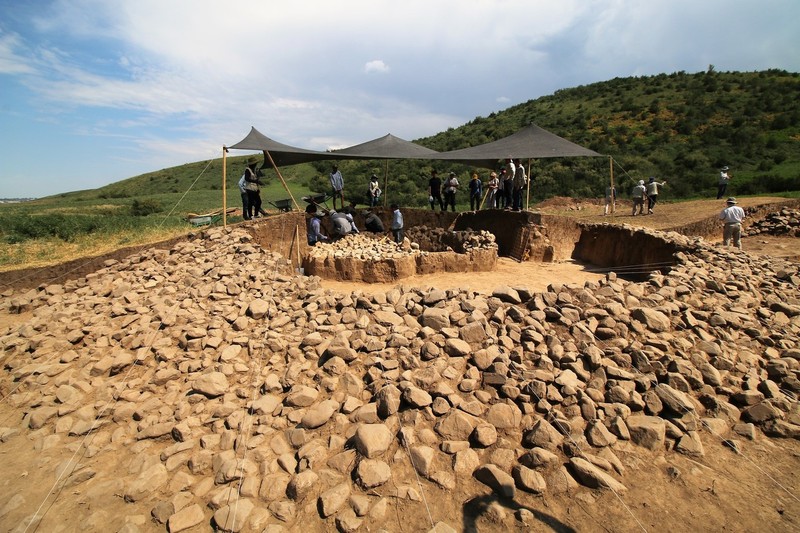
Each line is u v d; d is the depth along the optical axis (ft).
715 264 23.16
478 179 46.93
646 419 11.23
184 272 25.40
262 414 12.24
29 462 11.53
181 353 15.71
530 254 37.55
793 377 13.10
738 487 9.68
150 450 11.60
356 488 9.63
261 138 39.14
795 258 32.17
